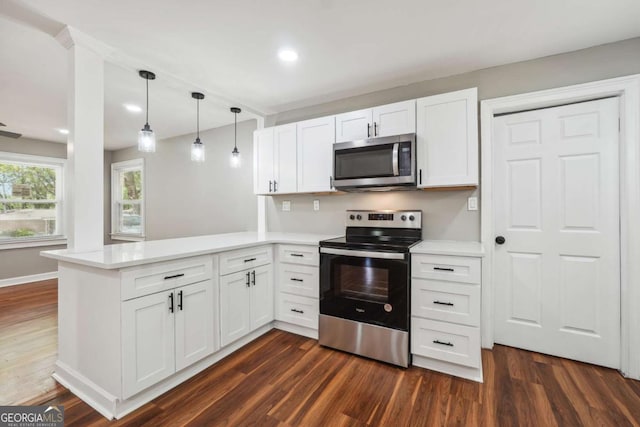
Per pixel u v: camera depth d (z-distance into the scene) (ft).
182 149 14.35
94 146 6.29
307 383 6.06
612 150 6.52
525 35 6.20
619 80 6.28
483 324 7.54
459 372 6.33
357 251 7.11
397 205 8.71
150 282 5.46
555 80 6.92
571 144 6.91
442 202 8.11
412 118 7.51
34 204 15.08
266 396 5.65
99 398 5.32
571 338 6.94
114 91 8.96
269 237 9.05
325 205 9.99
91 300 5.49
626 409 5.20
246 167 12.08
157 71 7.69
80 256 5.53
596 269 6.69
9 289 13.16
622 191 6.36
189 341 6.15
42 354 7.23
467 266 6.15
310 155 9.05
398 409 5.26
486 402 5.42
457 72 7.84
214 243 7.51
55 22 5.69
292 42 6.47
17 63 7.24
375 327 6.93
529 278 7.36
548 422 4.89
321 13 5.52
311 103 10.07
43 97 9.38
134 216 17.07
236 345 7.52
